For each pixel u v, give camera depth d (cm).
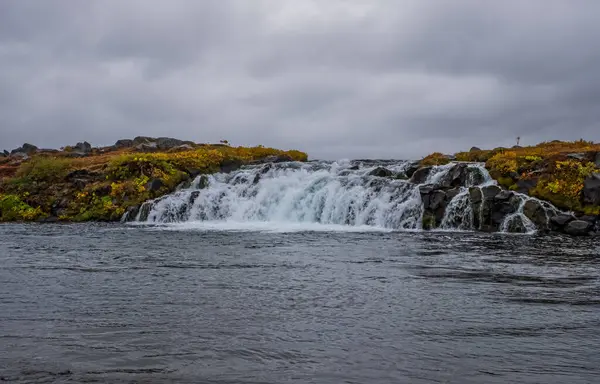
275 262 1491
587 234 2336
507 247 1845
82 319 891
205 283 1190
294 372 656
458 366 679
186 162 3838
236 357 708
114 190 3484
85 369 664
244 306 976
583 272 1334
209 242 1994
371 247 1839
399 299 1031
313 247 1836
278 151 4697
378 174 3164
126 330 828
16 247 1864
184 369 666
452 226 2588
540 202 2502
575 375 652
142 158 3734
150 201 3309
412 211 2677
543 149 3438
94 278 1253
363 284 1176
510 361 698
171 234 2320
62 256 1630
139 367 672
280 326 848
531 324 864
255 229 2578
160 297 1049
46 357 707
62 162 4038
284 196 3120
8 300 1027
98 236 2247
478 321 880
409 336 800
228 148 5088
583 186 2558
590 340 784
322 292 1094
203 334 807
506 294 1075
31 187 3731
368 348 744
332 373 654
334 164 3628
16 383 619
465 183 2823
